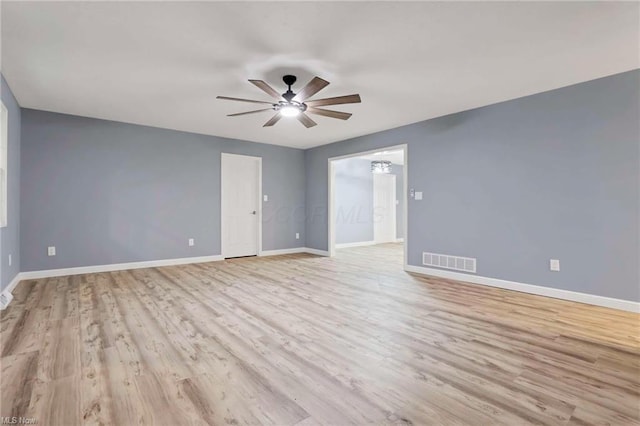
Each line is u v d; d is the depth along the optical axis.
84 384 1.77
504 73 3.10
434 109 4.21
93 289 3.78
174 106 4.11
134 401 1.62
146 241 5.18
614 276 3.13
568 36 2.44
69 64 2.90
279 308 3.13
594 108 3.23
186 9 2.11
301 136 5.90
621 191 3.09
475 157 4.16
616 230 3.12
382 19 2.22
